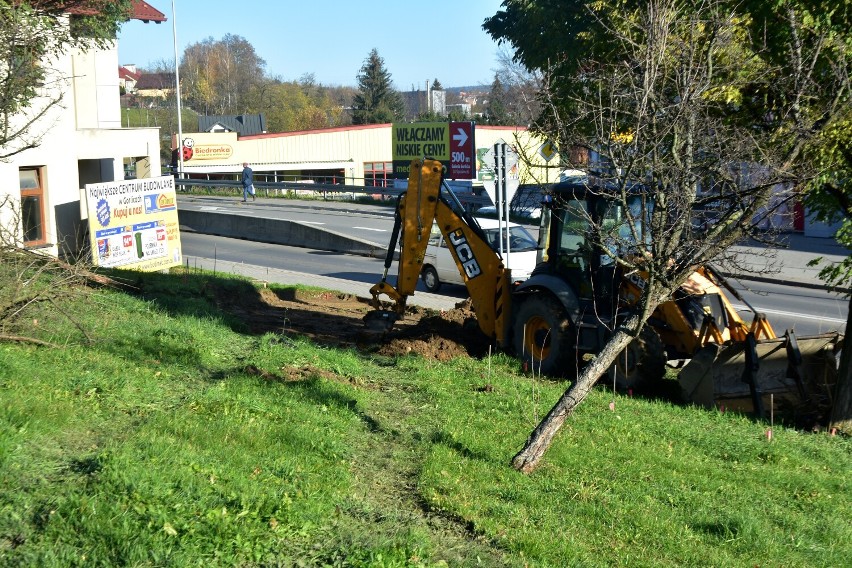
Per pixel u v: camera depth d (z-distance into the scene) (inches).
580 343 470.9
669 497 286.7
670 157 277.4
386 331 545.3
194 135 2391.7
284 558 207.5
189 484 231.5
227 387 358.9
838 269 384.2
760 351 422.9
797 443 366.6
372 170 2610.7
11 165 727.1
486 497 271.7
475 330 563.2
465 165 1924.2
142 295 564.4
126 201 706.2
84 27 627.5
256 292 713.6
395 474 291.4
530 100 466.6
